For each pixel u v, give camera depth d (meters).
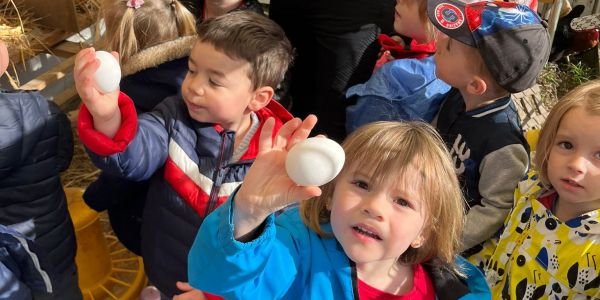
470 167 2.00
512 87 1.98
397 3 2.48
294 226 1.35
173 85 2.14
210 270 1.16
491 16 1.96
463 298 1.45
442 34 2.10
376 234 1.25
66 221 2.14
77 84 1.43
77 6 3.03
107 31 2.18
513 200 1.93
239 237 1.14
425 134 1.35
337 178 1.32
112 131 1.55
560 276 1.71
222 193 1.84
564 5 4.20
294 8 2.72
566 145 1.68
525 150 1.96
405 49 2.52
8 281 1.68
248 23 1.84
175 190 1.84
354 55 2.65
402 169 1.27
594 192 1.65
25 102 1.91
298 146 1.08
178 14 2.20
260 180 1.10
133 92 2.16
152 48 2.09
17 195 1.96
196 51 1.80
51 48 2.89
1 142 1.84
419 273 1.44
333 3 2.59
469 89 2.01
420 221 1.30
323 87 2.76
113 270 2.66
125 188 2.15
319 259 1.32
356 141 1.33
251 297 1.21
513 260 1.82
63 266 2.14
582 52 4.31
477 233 1.96
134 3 2.11
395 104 2.34
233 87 1.80
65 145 2.07
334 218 1.29
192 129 1.85
